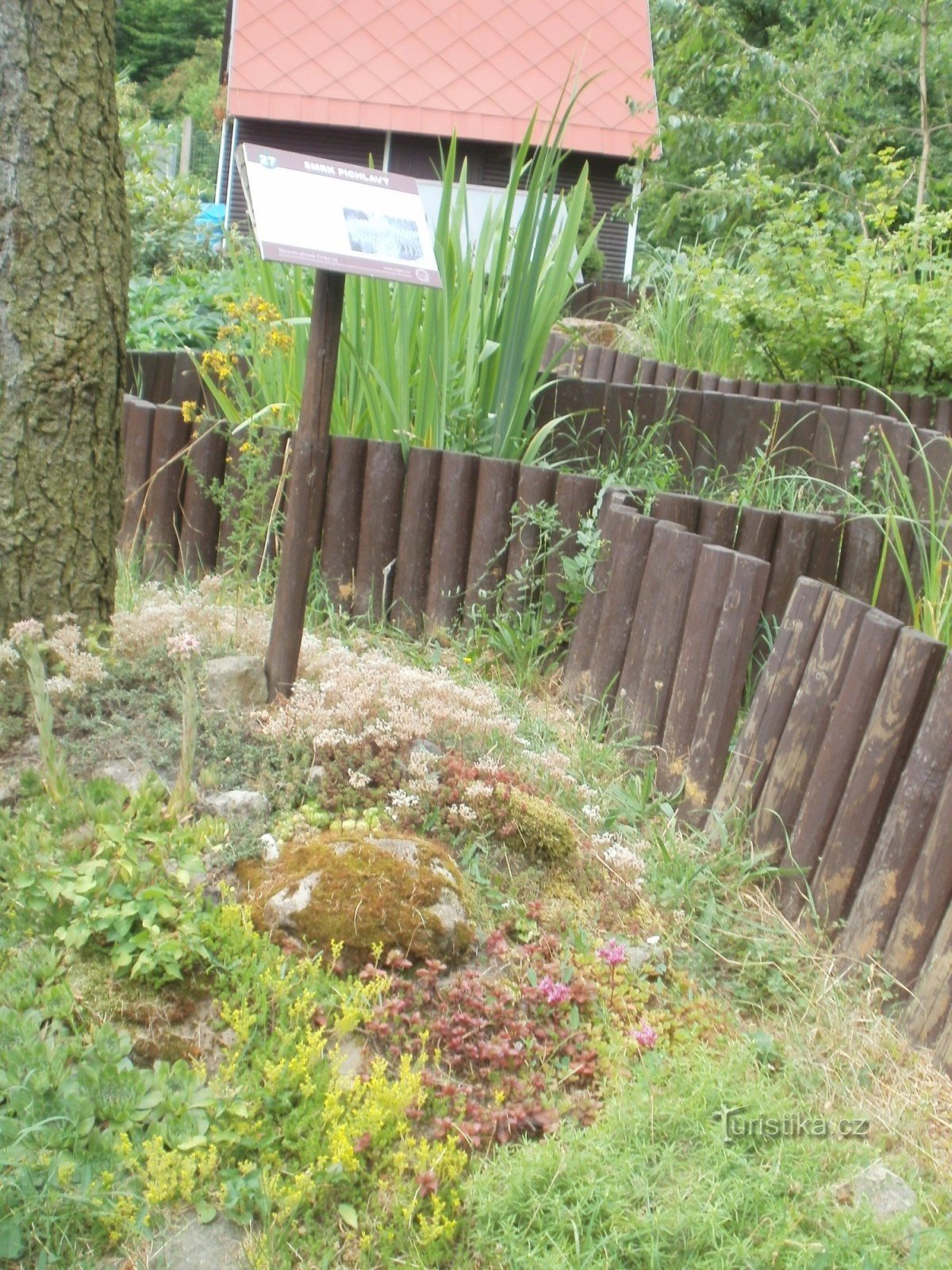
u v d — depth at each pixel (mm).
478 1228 2537
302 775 3678
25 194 3672
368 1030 2979
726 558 4195
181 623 4219
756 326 8328
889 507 5266
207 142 30188
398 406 5512
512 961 3322
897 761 3611
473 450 5625
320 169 3848
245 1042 2824
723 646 4148
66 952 2975
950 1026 3275
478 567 5113
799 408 6594
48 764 3385
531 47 19266
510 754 4117
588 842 3893
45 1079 2615
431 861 3352
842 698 3779
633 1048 3088
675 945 3584
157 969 2969
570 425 6438
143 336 7539
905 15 12484
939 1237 2553
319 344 3850
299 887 3195
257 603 4840
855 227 10977
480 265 5762
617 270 18672
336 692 3957
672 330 9391
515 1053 2986
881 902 3547
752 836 4012
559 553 5039
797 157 12695
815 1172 2693
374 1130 2666
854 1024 3389
